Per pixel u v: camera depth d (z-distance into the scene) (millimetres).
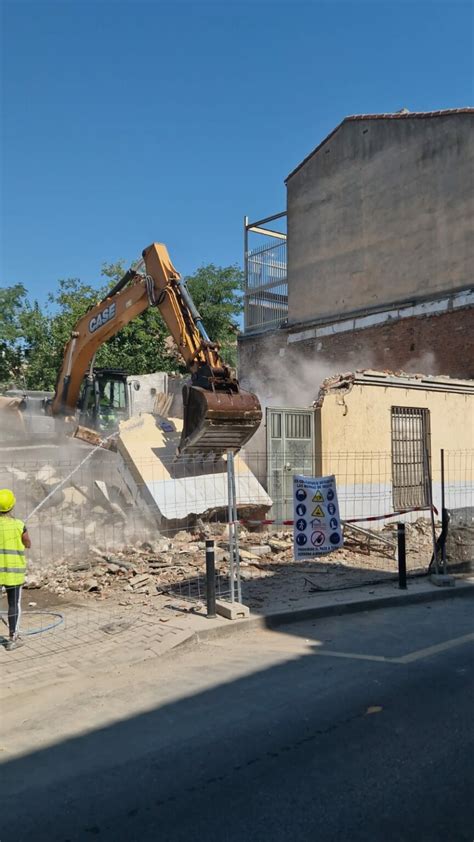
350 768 4055
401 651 6531
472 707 5000
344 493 14227
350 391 14570
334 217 22969
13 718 5086
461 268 19094
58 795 3875
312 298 23531
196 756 4301
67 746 4547
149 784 3959
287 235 24703
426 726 4652
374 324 21047
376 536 12430
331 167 23203
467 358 18469
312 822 3475
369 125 21953
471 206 18969
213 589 7520
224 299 38719
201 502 11906
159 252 12539
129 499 12188
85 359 14836
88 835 3447
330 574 10039
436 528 14414
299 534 8758
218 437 11305
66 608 8070
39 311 37312
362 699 5215
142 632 7031
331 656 6398
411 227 20516
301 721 4805
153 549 10977
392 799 3676
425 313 19609
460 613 8211
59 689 5648
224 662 6254
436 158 19938
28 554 10320
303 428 13961
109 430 16641
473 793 3727
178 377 26406
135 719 4961
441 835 3326
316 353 22938
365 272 21812
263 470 13484
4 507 6875
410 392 15828
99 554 10617
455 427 16797
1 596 8766
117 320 13602
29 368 35594
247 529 12930
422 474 15945
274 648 6699
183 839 3367
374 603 8391
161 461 12273
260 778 3969
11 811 3717
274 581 9484
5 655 6469
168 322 12211
